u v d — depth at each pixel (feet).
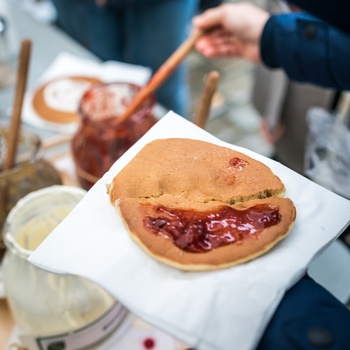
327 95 2.80
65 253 1.04
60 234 1.07
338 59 2.12
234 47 2.59
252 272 1.01
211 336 0.95
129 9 3.65
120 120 1.95
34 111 2.64
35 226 1.51
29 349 1.57
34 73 2.98
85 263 1.03
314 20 2.13
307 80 2.33
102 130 1.93
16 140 1.79
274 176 1.13
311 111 2.71
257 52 2.47
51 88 2.79
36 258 1.04
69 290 1.48
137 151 1.19
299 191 1.14
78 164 1.98
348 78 2.16
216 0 5.45
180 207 1.08
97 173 1.91
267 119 3.33
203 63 5.53
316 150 2.41
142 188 1.11
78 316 1.51
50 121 2.58
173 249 1.02
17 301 1.51
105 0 3.57
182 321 0.95
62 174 2.19
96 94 2.14
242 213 1.07
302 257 1.03
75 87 2.81
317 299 1.03
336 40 2.10
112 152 1.91
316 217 1.10
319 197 1.13
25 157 1.89
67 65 3.02
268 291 0.99
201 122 1.67
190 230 1.04
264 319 0.97
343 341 0.98
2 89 2.87
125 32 3.89
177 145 1.18
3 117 2.56
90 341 1.58
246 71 5.43
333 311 1.02
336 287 1.72
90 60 3.11
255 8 2.45
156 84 1.94
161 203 1.08
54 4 4.09
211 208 1.08
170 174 1.13
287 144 3.16
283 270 1.01
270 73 3.15
